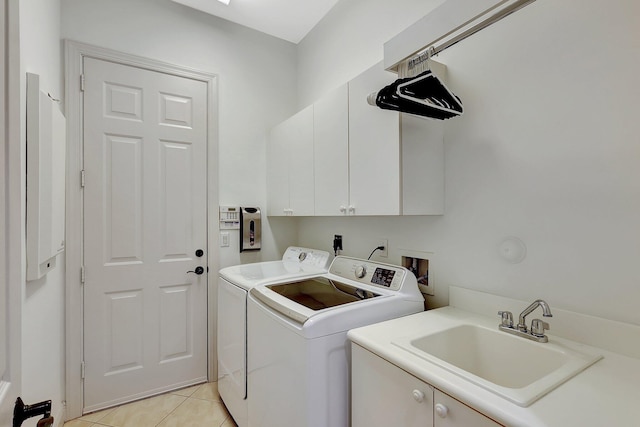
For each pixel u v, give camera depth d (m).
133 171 2.12
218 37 2.47
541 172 1.21
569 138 1.13
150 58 2.17
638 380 0.85
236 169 2.54
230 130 2.52
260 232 2.61
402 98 1.17
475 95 1.43
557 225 1.17
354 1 2.19
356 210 1.64
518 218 1.28
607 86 1.04
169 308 2.24
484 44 1.39
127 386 2.09
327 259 2.13
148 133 2.17
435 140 1.54
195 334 2.33
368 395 1.11
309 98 2.70
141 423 1.87
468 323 1.30
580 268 1.11
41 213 1.21
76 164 1.92
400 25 1.84
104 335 2.02
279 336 1.35
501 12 0.91
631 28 0.99
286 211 2.35
